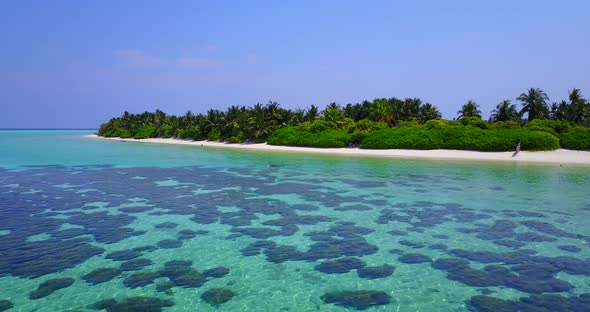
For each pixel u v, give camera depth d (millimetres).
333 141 61125
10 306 8875
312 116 78625
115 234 14727
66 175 31141
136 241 13891
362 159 45781
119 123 127000
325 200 21750
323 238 14508
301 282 10461
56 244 13422
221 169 36094
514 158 44469
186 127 96500
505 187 25953
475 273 11102
